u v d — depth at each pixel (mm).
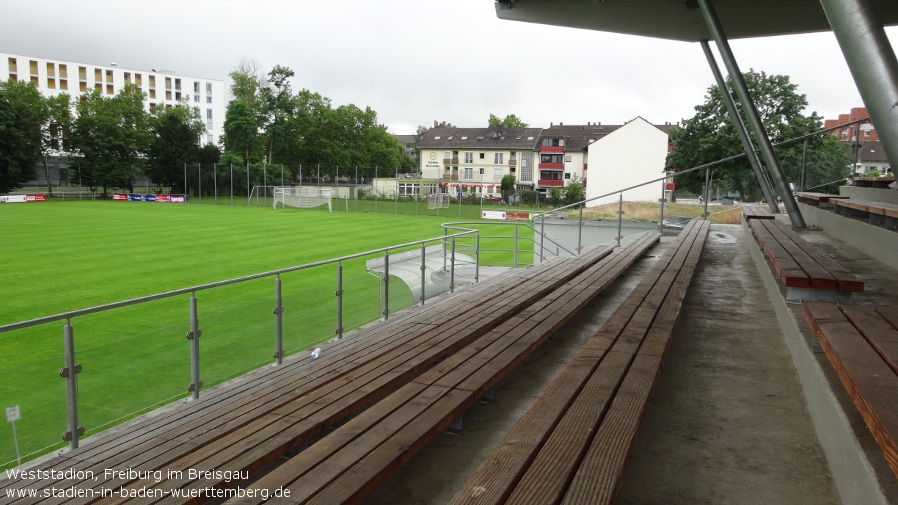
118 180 51250
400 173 87688
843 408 2201
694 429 2713
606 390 2434
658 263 6312
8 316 10117
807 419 2801
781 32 9242
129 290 12328
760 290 5879
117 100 52750
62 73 78688
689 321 4672
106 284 12922
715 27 7121
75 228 24922
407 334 4664
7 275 13883
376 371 3385
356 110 68875
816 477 2258
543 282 6395
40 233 22812
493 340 3699
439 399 2670
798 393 3133
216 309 10273
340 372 3840
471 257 10906
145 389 4547
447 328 4395
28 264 15484
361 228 27734
